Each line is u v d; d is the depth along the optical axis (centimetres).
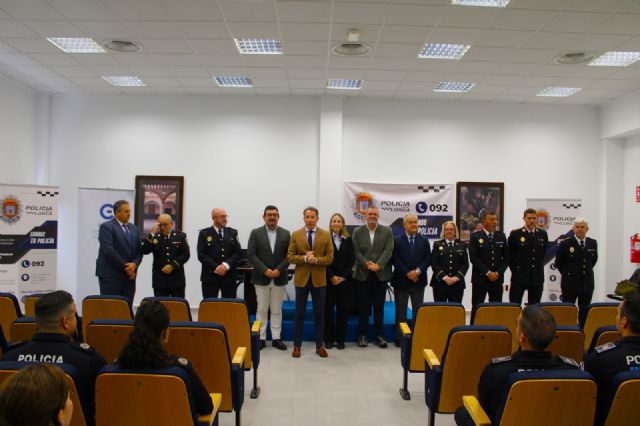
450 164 788
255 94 770
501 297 530
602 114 794
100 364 203
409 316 579
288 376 425
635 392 178
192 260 775
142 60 612
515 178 792
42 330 198
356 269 530
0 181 687
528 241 548
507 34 510
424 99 784
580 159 796
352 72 648
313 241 493
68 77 688
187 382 183
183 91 760
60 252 771
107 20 489
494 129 793
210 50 573
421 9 452
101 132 778
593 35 508
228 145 780
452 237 520
